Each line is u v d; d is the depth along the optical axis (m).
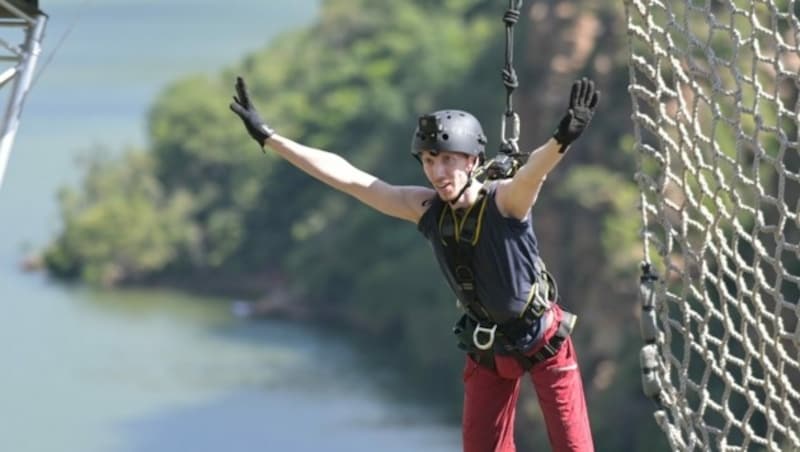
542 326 23.64
